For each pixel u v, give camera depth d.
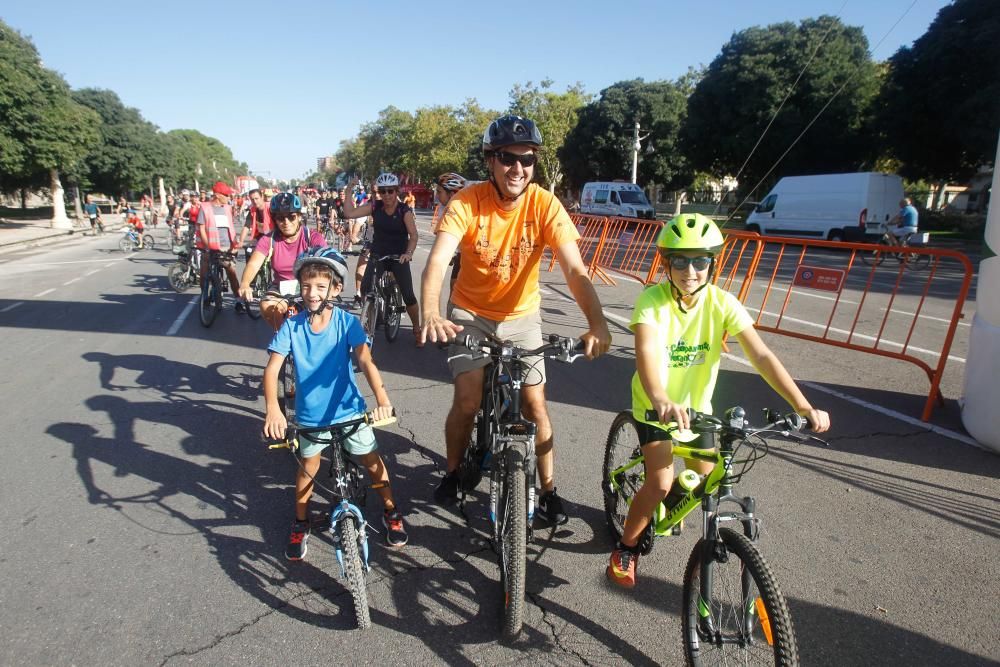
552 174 47.72
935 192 39.47
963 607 2.87
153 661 2.54
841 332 8.18
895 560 3.22
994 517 3.64
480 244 3.11
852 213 21.92
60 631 2.70
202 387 5.96
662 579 3.10
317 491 3.96
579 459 4.41
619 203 30.48
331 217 21.17
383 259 7.06
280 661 2.54
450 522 3.60
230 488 3.98
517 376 2.81
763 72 29.88
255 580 3.08
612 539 3.43
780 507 3.73
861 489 3.96
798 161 32.06
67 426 4.97
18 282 12.95
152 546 3.34
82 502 3.79
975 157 26.09
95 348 7.39
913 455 4.44
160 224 39.31
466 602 2.93
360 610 2.68
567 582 3.06
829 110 29.50
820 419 2.31
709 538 2.34
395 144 77.12
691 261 2.51
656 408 2.36
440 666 2.53
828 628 2.73
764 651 2.46
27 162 29.17
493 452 2.87
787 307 10.01
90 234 29.06
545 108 45.31
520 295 3.24
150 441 4.69
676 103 44.09
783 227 24.25
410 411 5.30
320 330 3.03
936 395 5.27
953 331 5.11
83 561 3.21
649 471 2.63
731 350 7.23
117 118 52.50
